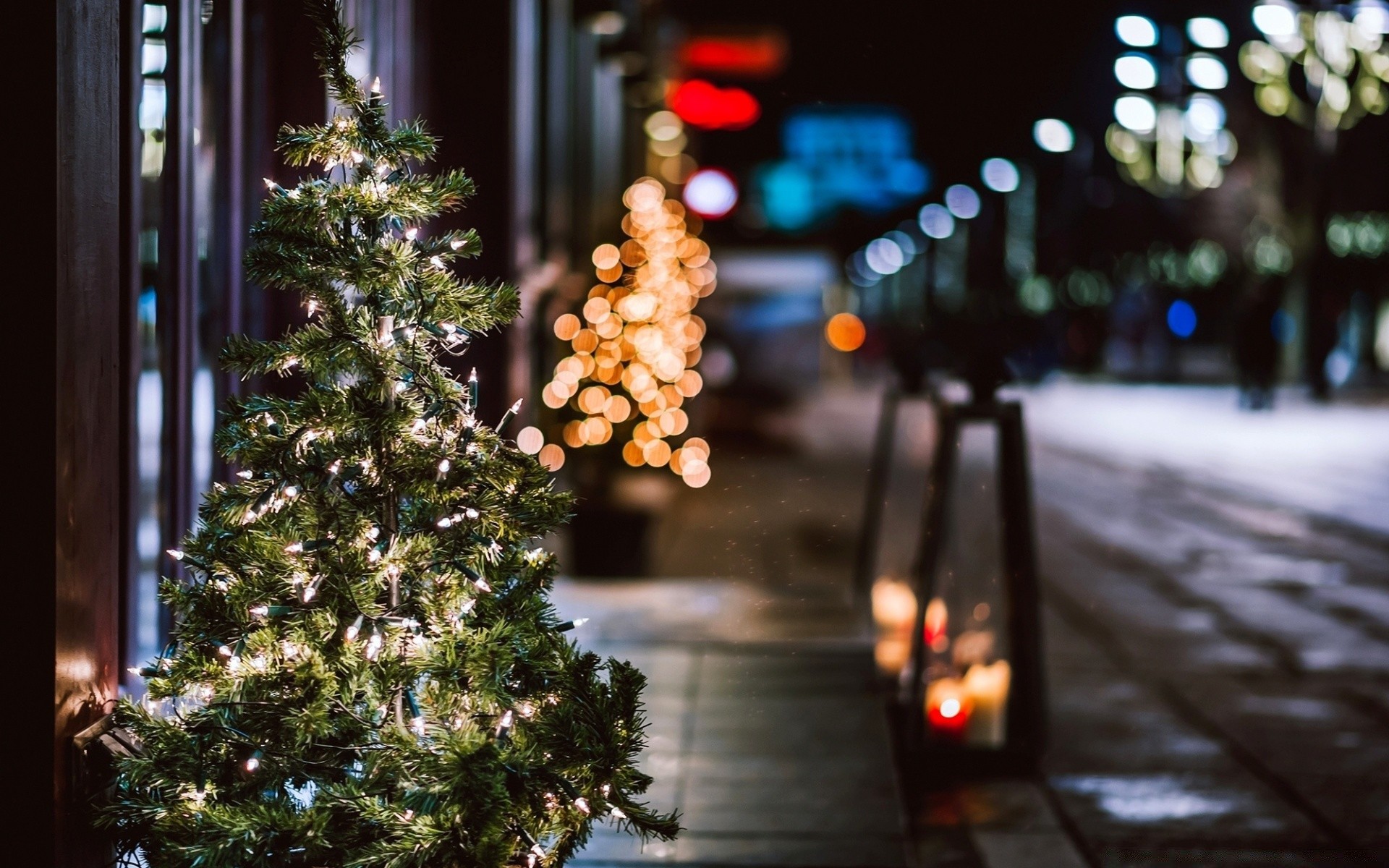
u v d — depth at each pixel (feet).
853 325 133.80
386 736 9.20
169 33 13.74
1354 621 30.60
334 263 9.51
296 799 9.84
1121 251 189.67
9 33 9.41
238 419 9.56
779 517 45.24
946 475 19.75
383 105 9.81
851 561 37.19
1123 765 20.21
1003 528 19.79
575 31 46.55
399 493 9.70
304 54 16.79
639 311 45.06
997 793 19.02
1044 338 127.85
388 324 9.84
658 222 48.24
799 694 21.35
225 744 9.36
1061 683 25.04
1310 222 116.57
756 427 84.33
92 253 10.05
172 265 13.92
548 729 9.27
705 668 22.74
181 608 9.60
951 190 164.35
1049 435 79.46
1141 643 28.32
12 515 9.48
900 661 24.41
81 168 9.86
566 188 44.32
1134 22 64.64
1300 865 16.29
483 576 9.70
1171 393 119.14
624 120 64.49
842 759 18.35
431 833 8.62
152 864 9.46
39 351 9.48
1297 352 119.55
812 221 95.04
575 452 43.24
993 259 190.90
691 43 67.77
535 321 35.73
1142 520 46.85
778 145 91.81
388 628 9.44
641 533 34.53
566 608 27.09
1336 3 94.58
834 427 84.53
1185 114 101.81
